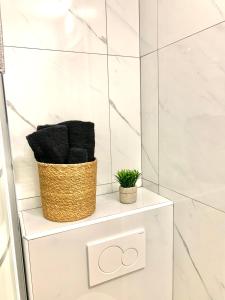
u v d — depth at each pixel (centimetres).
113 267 89
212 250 84
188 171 90
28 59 90
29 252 76
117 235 89
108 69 104
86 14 97
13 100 90
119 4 103
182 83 89
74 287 84
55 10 92
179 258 99
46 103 95
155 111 104
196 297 93
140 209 94
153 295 101
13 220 73
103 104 105
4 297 55
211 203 82
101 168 108
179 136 93
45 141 81
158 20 97
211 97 78
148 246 96
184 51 86
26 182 96
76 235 82
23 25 88
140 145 116
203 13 78
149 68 105
